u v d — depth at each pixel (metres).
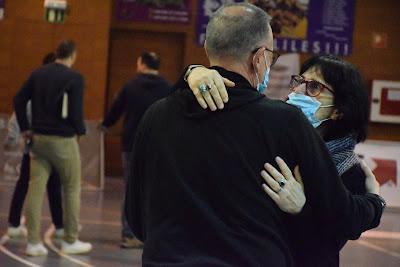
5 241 14.38
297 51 26.64
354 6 26.70
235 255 4.36
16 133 21.61
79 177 13.53
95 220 17.39
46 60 14.46
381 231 18.44
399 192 22.23
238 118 4.56
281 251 4.49
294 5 26.48
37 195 13.30
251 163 4.50
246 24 4.67
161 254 4.51
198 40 26.62
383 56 26.89
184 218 4.54
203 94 4.57
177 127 4.70
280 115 4.55
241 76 4.68
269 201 4.50
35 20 25.66
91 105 25.89
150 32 26.73
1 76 25.64
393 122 26.73
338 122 5.46
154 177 4.74
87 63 25.83
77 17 25.69
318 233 4.70
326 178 4.51
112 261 13.19
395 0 26.80
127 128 14.58
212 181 4.52
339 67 5.48
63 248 13.68
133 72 26.72
